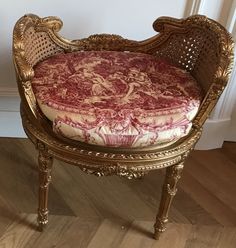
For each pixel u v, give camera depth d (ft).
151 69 4.26
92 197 4.99
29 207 4.77
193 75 4.42
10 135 5.70
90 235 4.54
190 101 3.84
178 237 4.64
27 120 3.85
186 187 5.30
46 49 4.47
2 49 5.02
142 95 3.84
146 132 3.56
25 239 4.41
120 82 4.00
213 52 4.00
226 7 4.97
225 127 5.86
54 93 3.76
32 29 4.12
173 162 3.82
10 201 4.82
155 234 4.53
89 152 3.61
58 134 3.66
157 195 5.13
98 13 4.91
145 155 3.64
